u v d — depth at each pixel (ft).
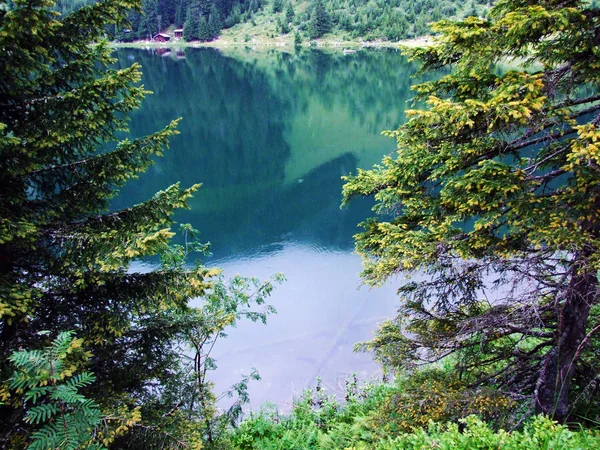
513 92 14.66
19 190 18.03
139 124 153.99
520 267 17.93
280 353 43.78
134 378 20.68
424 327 22.08
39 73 17.38
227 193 96.27
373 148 131.23
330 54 369.50
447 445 13.84
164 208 19.99
